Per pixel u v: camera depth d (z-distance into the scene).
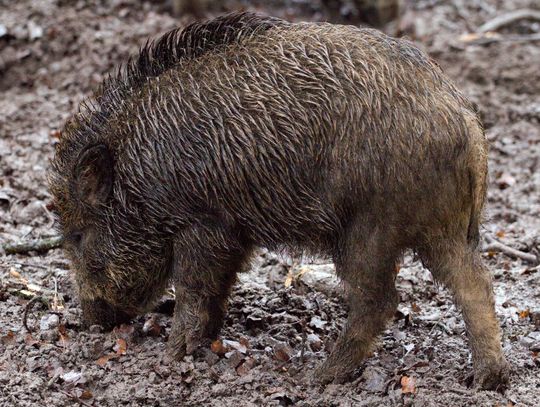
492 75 18.09
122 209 9.08
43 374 9.04
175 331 9.20
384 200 8.28
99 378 8.96
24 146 14.29
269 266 11.52
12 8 17.86
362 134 8.23
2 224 12.12
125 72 9.44
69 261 9.83
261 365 9.29
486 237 12.45
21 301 10.24
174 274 9.11
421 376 9.09
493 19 21.11
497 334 8.70
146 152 8.79
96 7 18.47
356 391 8.84
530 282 11.36
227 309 10.01
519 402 8.68
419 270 11.58
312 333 10.09
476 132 8.41
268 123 8.41
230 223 8.77
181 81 8.82
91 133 9.22
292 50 8.57
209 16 19.50
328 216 8.49
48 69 16.78
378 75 8.34
